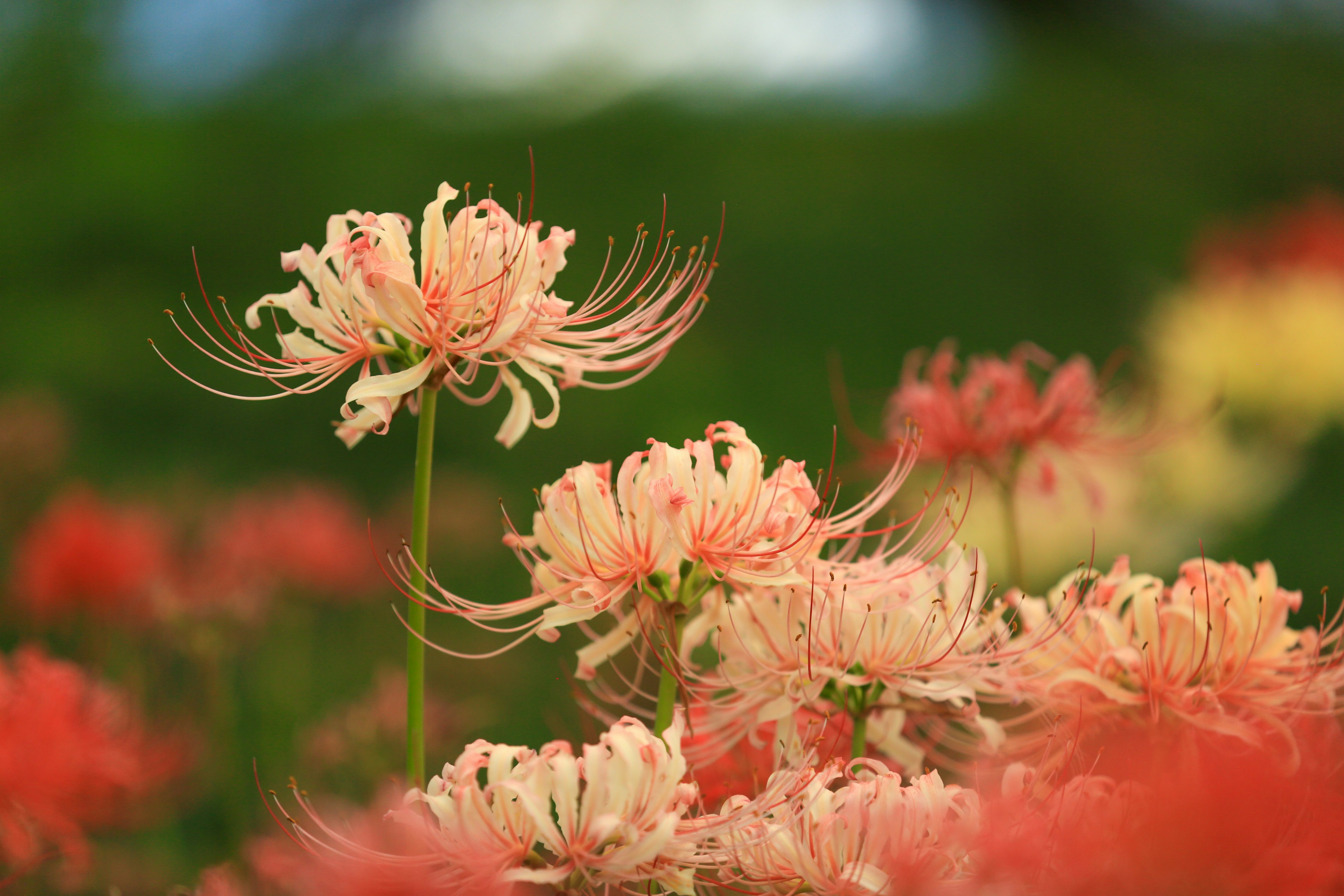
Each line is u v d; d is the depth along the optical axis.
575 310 2.67
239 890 2.54
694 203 13.53
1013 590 2.39
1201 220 12.59
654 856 1.80
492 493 8.13
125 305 11.13
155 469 8.38
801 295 11.98
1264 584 2.32
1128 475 5.25
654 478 2.07
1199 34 16.94
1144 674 2.23
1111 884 1.76
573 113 15.70
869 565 2.28
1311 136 13.91
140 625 3.92
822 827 1.89
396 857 1.89
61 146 13.17
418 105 15.68
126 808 2.94
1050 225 12.73
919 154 14.52
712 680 2.22
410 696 2.14
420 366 2.19
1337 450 6.22
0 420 6.28
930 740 2.58
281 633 4.70
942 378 3.58
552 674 5.11
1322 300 6.15
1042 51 16.98
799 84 17.02
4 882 2.70
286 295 2.26
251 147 13.93
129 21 13.96
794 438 9.65
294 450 9.22
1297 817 1.87
